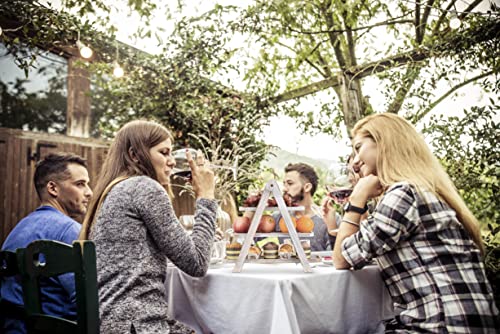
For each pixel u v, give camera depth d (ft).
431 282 5.04
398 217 5.18
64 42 14.42
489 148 11.92
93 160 14.92
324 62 16.75
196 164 6.23
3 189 12.71
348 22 13.92
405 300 5.24
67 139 14.33
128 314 4.90
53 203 6.81
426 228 5.22
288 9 13.99
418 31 14.03
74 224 6.09
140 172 5.80
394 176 5.61
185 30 15.47
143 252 5.20
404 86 13.82
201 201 6.00
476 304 4.82
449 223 5.22
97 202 5.63
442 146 12.65
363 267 5.82
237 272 5.63
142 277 5.10
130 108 15.53
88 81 15.40
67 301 5.63
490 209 11.83
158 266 5.33
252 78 16.05
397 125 5.95
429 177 5.54
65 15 13.61
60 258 4.14
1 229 12.58
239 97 16.79
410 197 5.27
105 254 5.14
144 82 15.55
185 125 15.93
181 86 15.47
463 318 4.75
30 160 13.38
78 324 3.94
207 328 6.00
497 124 11.87
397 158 5.73
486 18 12.35
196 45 15.53
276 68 16.06
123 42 15.44
